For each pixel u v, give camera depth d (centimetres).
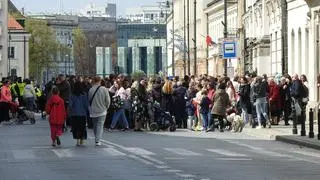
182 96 4575
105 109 3198
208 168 2295
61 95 4128
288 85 4494
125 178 2048
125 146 3177
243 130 4206
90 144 3288
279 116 4512
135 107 4334
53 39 17338
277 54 7031
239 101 4531
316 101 5081
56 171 2261
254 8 8269
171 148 3077
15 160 2620
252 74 4662
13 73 15412
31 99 5294
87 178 2073
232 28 10988
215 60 12688
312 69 5297
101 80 3253
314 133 3722
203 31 15662
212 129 4319
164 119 4362
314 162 2531
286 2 5944
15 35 15450
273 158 2672
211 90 4384
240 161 2541
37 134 4028
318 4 5131
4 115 5125
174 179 2008
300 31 5781
